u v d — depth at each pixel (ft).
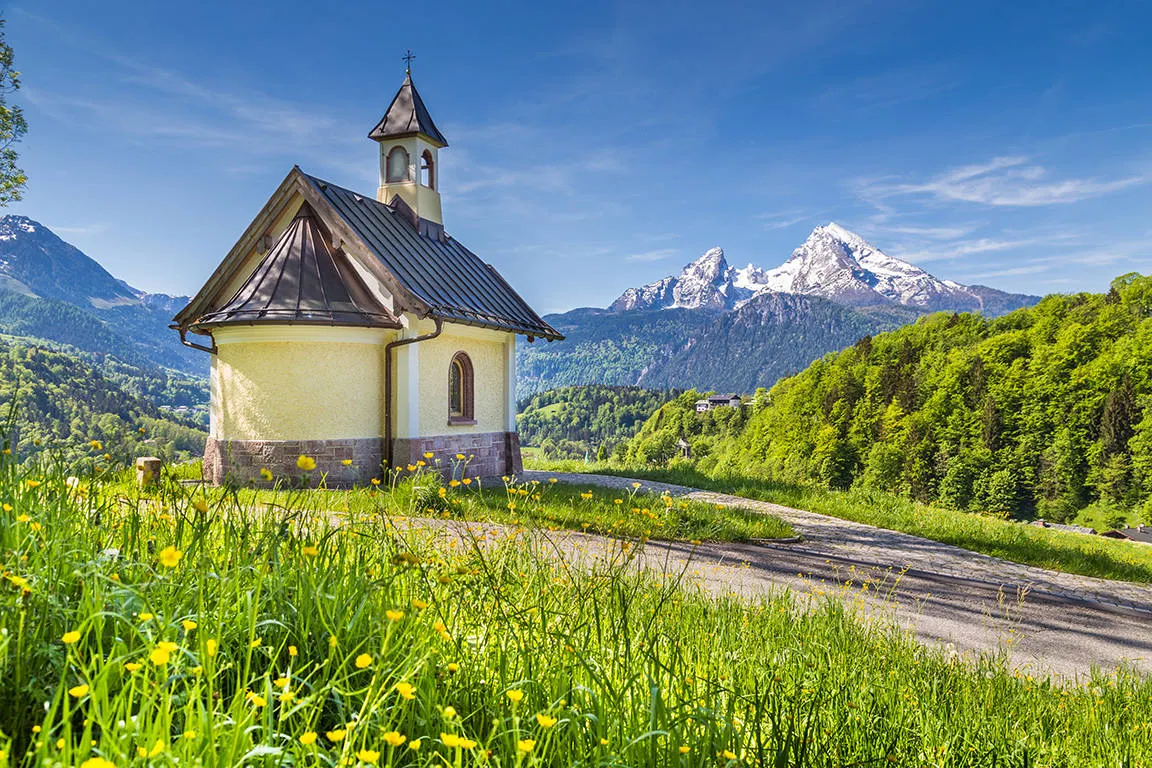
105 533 11.69
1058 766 14.78
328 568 10.73
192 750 5.81
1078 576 46.19
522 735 7.66
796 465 347.77
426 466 60.08
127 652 7.38
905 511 62.59
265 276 59.72
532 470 91.30
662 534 40.60
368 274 61.82
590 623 11.68
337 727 7.16
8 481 12.35
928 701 16.72
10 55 69.97
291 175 63.41
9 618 7.54
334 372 58.49
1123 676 24.75
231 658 7.76
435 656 8.95
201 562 9.46
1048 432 302.04
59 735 6.67
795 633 21.22
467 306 67.41
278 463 57.06
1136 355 291.79
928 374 341.41
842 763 9.90
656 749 7.71
